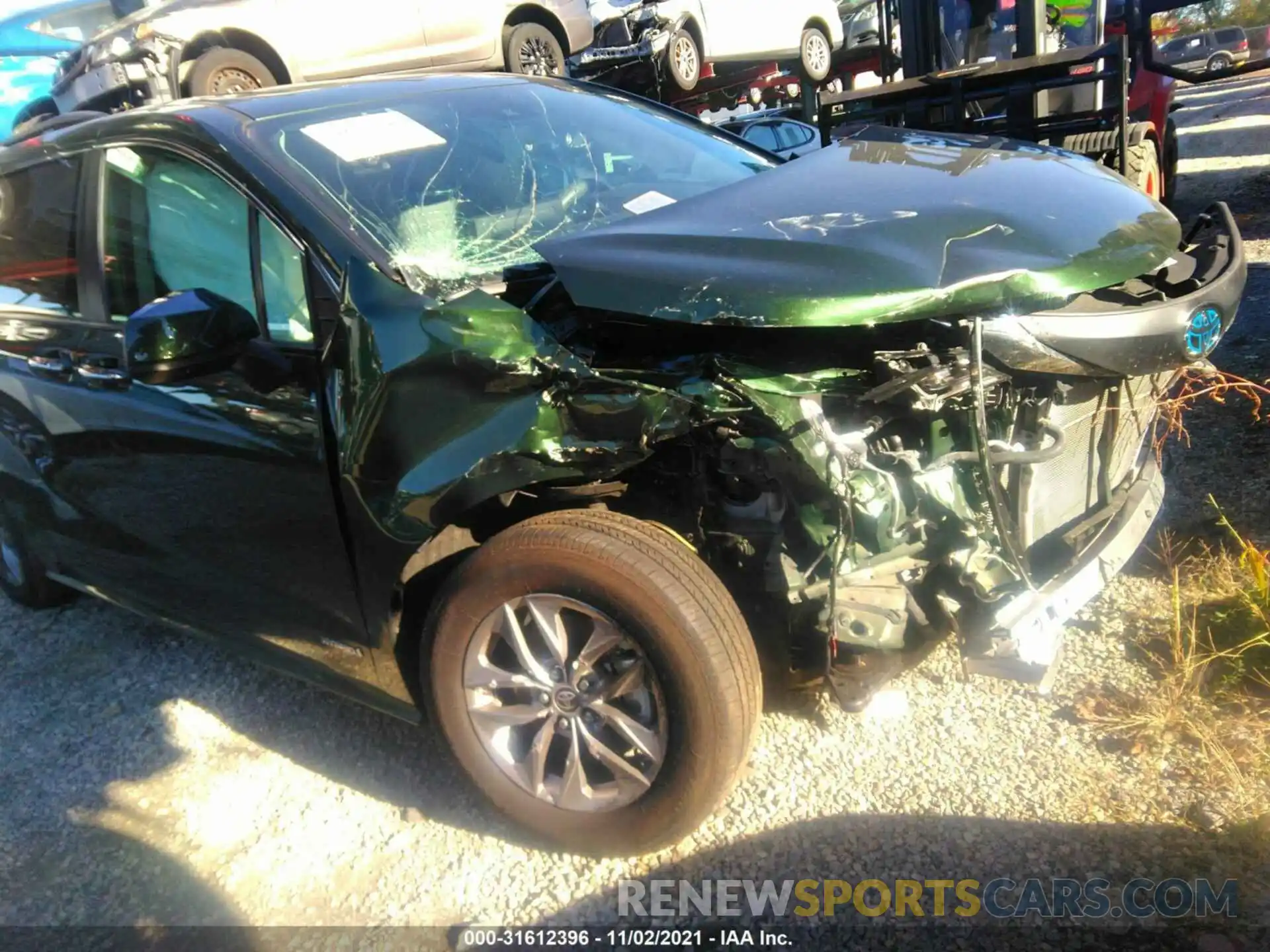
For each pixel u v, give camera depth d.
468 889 2.68
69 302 3.51
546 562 2.47
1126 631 3.24
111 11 10.63
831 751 2.92
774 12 12.82
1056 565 2.75
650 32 11.05
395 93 3.53
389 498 2.54
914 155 3.14
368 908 2.67
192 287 3.07
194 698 3.73
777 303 2.28
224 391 2.92
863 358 2.46
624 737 2.53
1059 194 2.75
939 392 2.29
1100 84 6.66
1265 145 13.44
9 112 10.05
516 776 2.70
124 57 7.63
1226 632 3.08
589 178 3.38
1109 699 2.95
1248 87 23.81
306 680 3.21
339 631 2.95
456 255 2.87
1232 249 2.82
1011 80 5.87
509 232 3.03
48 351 3.50
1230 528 3.27
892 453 2.39
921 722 2.99
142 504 3.36
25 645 4.34
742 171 3.72
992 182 2.80
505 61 9.34
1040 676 2.49
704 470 2.52
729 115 12.26
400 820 2.97
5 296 3.76
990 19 7.27
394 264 2.73
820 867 2.56
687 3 11.46
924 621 2.51
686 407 2.29
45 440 3.62
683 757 2.42
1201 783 2.63
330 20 8.20
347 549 2.75
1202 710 2.84
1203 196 10.27
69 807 3.25
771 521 2.50
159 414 3.11
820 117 6.67
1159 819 2.55
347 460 2.60
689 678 2.36
